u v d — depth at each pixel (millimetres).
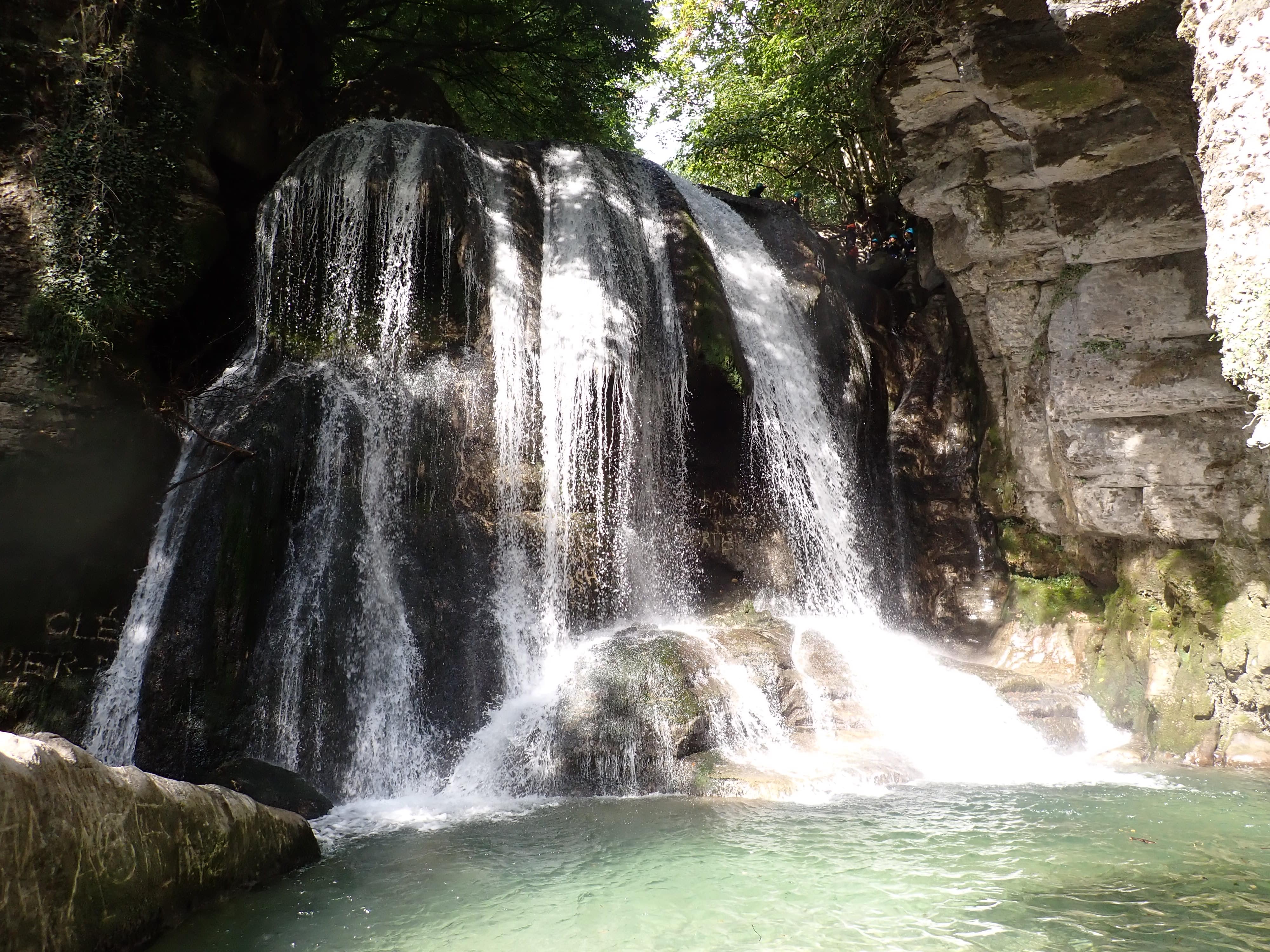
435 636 10266
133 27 11234
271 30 15234
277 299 11766
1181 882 5672
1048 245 11203
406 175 12328
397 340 11633
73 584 9602
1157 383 10133
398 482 10836
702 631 10773
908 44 10227
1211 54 5410
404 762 9320
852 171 20734
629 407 12141
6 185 9836
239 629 8984
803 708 9641
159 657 8727
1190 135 7672
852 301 15828
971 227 11570
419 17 19406
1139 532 10781
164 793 4949
